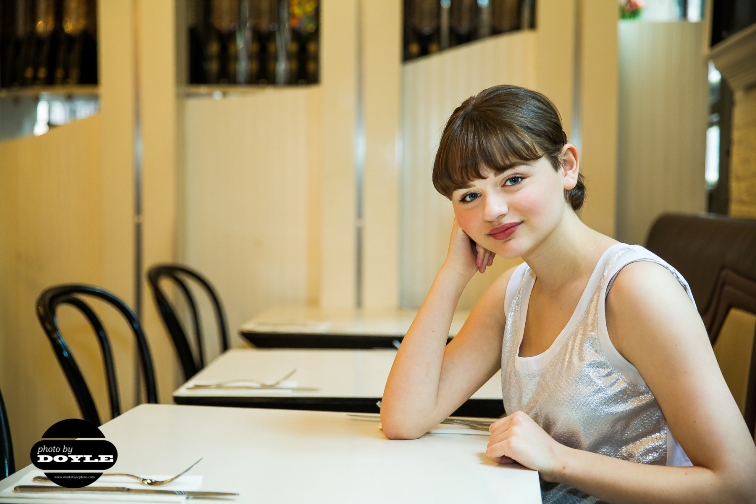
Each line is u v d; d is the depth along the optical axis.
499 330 1.37
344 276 3.13
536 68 2.97
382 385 1.74
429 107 3.13
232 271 3.27
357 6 3.05
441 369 1.33
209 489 1.00
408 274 3.21
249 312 3.28
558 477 1.08
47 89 3.25
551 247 1.17
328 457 1.14
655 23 3.06
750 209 2.57
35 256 3.28
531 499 0.96
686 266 2.23
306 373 1.86
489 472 1.07
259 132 3.22
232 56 3.30
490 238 1.13
